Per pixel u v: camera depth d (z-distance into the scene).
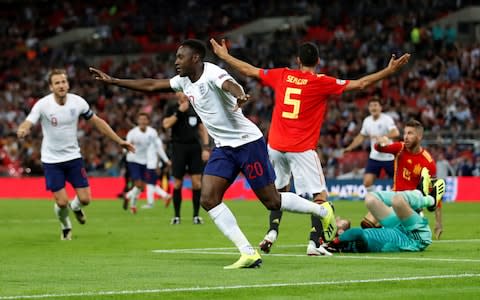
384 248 18.11
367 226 20.03
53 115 22.38
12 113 69.88
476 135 50.47
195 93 15.62
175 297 11.84
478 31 66.44
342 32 68.50
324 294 12.10
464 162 48.12
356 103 59.72
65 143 22.66
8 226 28.47
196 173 29.28
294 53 69.06
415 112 56.56
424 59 62.19
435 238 22.27
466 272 14.55
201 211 37.69
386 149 20.52
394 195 18.30
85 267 15.79
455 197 46.81
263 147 15.80
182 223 29.73
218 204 15.56
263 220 31.02
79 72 75.06
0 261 17.03
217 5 80.62
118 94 70.00
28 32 84.88
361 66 64.38
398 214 18.23
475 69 60.78
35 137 62.75
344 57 65.94
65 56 78.31
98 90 71.25
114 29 81.75
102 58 78.56
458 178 46.94
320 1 74.75
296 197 16.55
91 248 20.22
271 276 14.16
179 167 29.19
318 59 18.31
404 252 18.11
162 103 66.38
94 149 60.03
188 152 29.19
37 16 87.06
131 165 37.09
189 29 78.88
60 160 22.69
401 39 65.88
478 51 61.72
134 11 83.75
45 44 84.31
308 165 18.09
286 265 15.74
